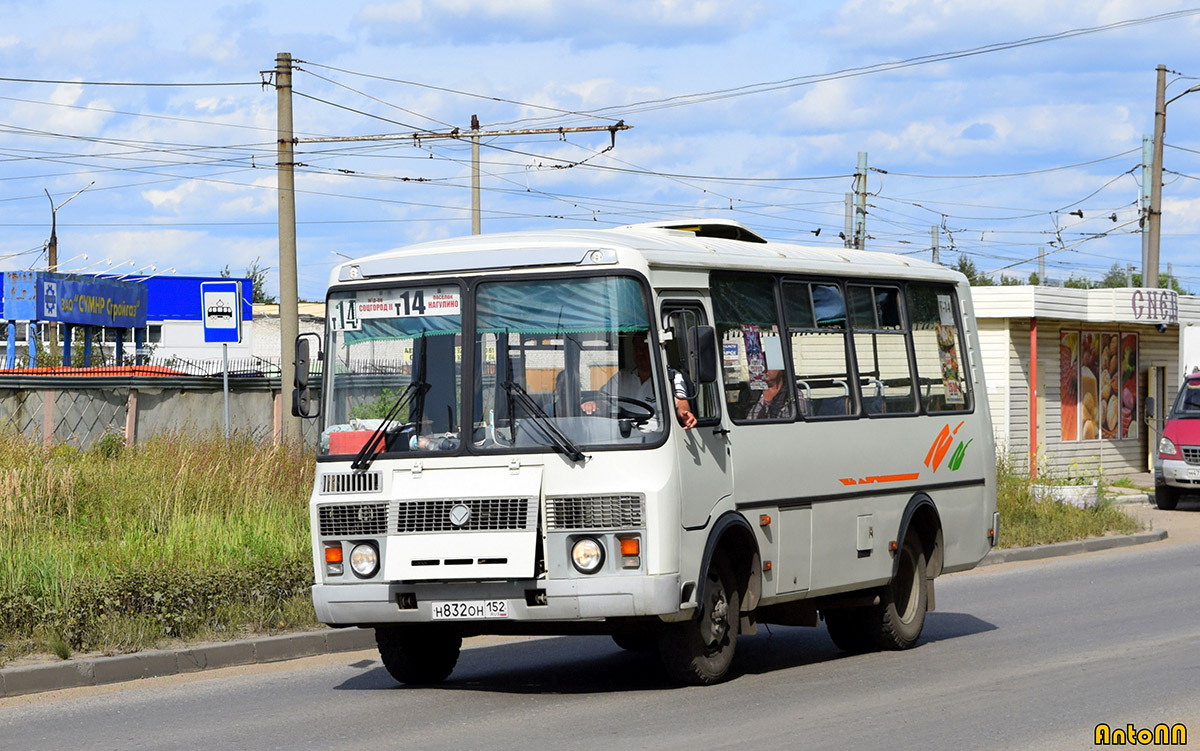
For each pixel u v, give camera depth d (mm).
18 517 24500
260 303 126250
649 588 15219
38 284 58281
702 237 18453
